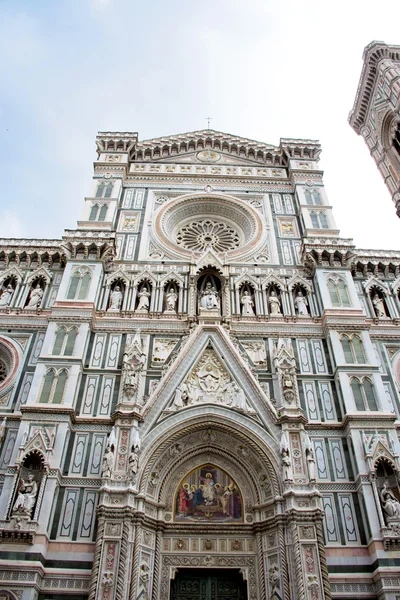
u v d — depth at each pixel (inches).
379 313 1413.6
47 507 958.4
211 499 1067.3
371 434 1089.4
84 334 1247.5
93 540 944.3
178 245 1571.1
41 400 1112.8
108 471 990.4
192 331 1279.5
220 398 1156.5
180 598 961.5
